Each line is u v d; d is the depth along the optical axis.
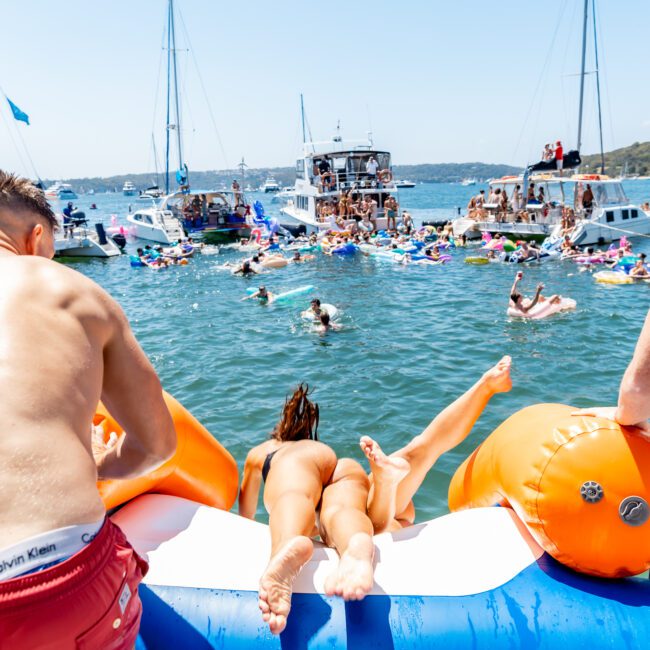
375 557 2.46
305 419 3.45
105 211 88.19
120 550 1.66
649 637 2.10
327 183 32.31
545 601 2.22
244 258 26.08
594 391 8.68
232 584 2.39
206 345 12.11
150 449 2.00
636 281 18.02
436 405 8.25
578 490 2.19
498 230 28.61
